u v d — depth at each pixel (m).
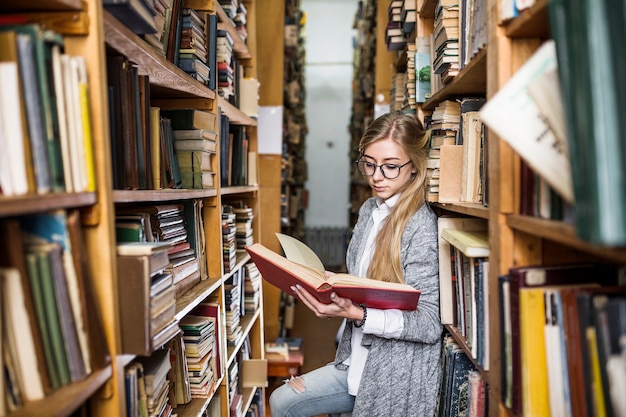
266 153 3.76
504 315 1.05
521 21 0.96
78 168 0.93
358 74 6.50
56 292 0.87
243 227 2.65
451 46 1.58
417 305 1.59
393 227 1.68
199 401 1.69
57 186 0.87
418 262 1.63
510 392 1.01
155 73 1.48
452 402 1.44
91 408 1.02
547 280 0.97
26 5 0.92
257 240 2.95
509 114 0.78
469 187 1.51
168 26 1.62
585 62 0.59
